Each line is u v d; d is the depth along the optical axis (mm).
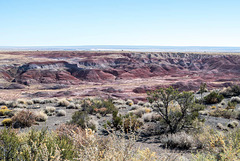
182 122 12703
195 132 11125
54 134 5121
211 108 21828
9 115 16922
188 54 152375
